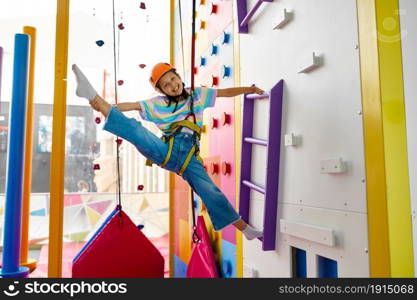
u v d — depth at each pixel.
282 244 1.49
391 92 1.03
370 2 1.07
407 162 1.03
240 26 1.83
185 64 2.76
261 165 1.69
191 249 2.42
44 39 4.27
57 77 2.04
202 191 1.44
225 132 2.06
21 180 2.20
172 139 1.43
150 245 2.16
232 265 1.94
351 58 1.14
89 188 3.96
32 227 4.03
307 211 1.34
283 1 1.54
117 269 2.06
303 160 1.38
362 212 1.08
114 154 3.87
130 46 3.12
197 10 2.60
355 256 1.10
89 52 3.04
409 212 1.02
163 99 1.49
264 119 1.67
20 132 2.20
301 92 1.41
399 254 0.98
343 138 1.17
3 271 2.12
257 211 1.71
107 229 2.10
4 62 4.36
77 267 1.99
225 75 2.06
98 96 1.32
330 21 1.25
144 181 3.88
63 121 2.04
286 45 1.51
